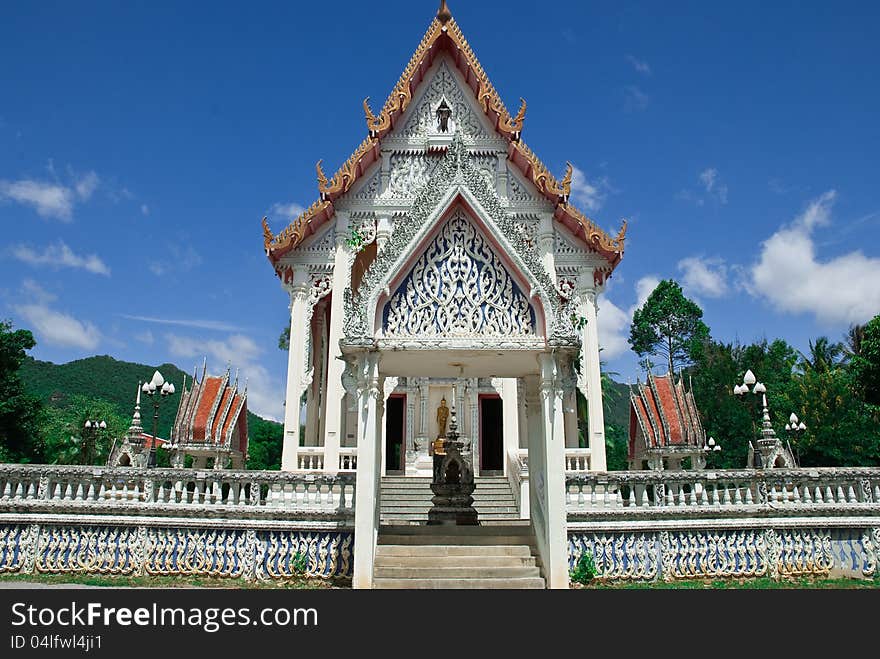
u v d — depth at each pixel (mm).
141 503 15062
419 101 25562
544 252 24234
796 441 37812
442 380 28625
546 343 12367
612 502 15930
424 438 28141
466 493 15719
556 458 12367
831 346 53281
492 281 12953
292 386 22922
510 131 24641
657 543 15461
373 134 24438
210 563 14797
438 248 13133
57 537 14875
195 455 23438
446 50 25922
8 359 40719
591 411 22938
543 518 13203
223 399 24250
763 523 15609
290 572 14664
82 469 15211
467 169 13234
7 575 14461
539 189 24688
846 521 15680
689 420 24000
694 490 16000
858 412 39500
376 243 24156
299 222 23969
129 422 56531
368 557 12094
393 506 20469
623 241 24250
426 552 13547
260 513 15039
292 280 24078
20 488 15195
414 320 12766
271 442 53438
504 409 23094
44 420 43844
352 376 12789
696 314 70438
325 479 15367
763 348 60500
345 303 12680
